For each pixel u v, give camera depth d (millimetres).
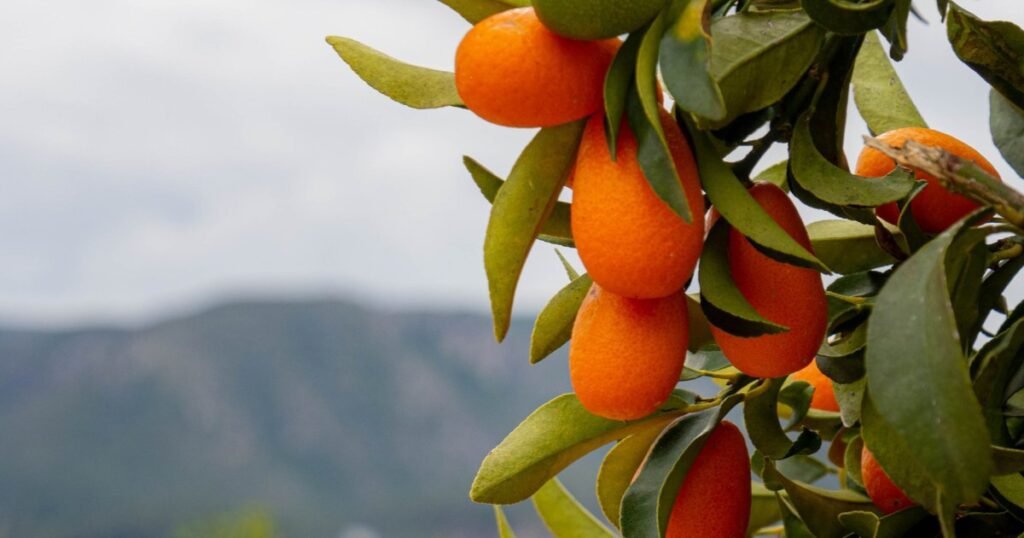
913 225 646
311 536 22875
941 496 580
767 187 634
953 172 595
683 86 592
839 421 727
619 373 618
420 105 642
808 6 610
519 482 674
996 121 705
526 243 628
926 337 571
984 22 665
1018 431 664
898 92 725
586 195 605
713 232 628
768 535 784
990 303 646
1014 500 651
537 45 600
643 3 596
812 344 627
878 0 608
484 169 657
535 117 606
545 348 674
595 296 628
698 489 656
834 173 625
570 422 672
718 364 686
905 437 568
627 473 681
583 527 738
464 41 604
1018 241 645
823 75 634
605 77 601
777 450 664
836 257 685
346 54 645
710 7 601
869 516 666
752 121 633
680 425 666
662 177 592
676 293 626
